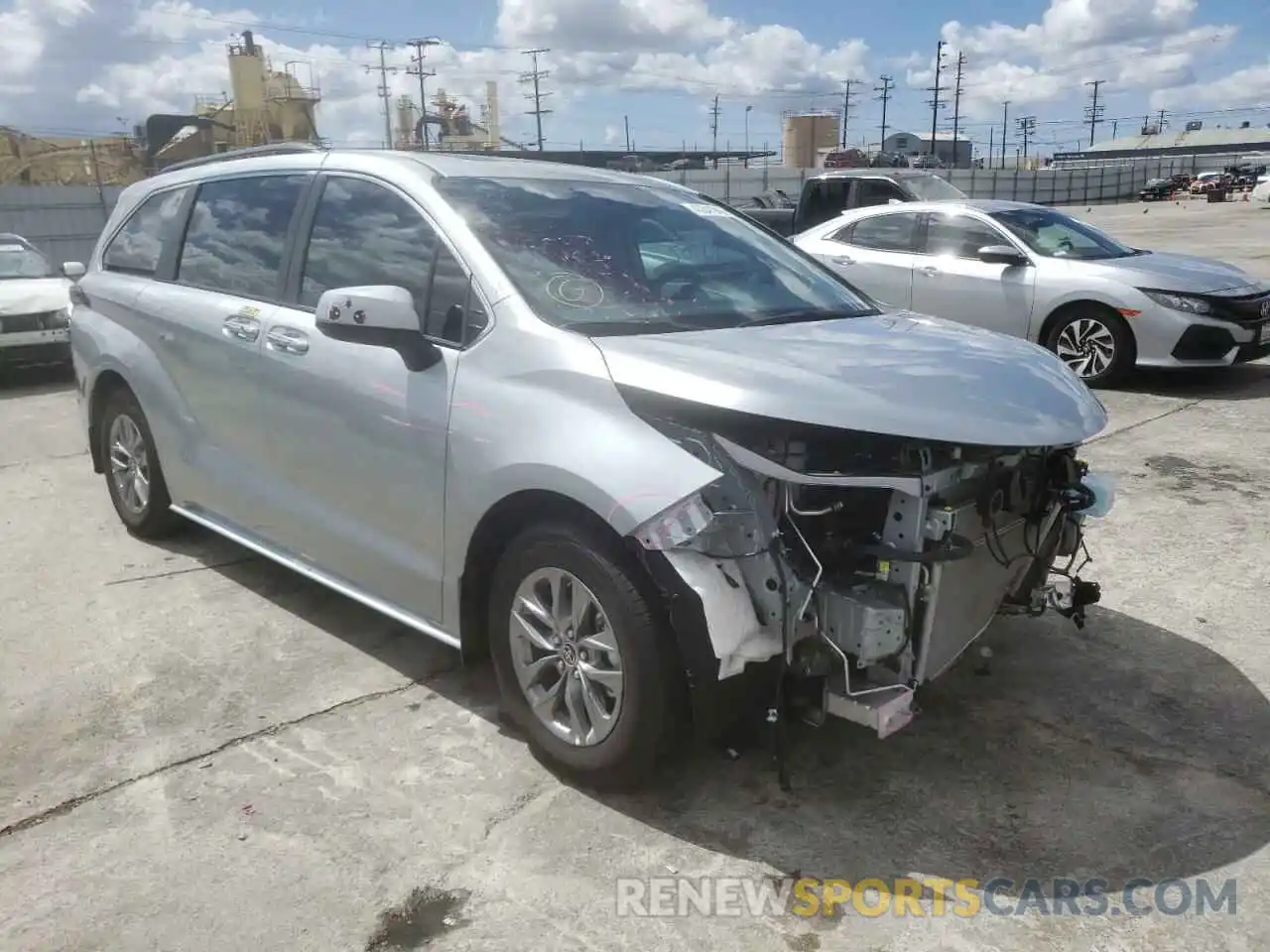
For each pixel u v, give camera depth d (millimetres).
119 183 31000
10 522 5465
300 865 2652
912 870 2639
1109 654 3832
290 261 3854
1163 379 8797
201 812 2873
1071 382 3023
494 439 2906
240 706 3463
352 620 4160
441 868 2643
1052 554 3287
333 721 3363
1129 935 2410
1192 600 4289
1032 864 2662
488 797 2938
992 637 3926
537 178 3721
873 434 2539
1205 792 2965
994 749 3197
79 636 4012
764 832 2783
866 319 3557
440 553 3180
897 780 3025
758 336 3096
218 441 4195
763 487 2660
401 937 2406
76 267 6699
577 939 2396
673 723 2730
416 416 3156
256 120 39875
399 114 63625
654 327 3109
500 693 3305
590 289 3213
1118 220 36906
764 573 2602
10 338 9359
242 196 4230
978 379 2803
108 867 2646
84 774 3066
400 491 3266
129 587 4516
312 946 2377
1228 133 138375
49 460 6828
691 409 2629
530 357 2924
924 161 59062
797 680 2691
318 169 3877
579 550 2732
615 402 2725
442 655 3836
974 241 9047
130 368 4637
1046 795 2955
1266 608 4199
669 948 2369
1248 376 8891
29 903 2512
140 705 3469
